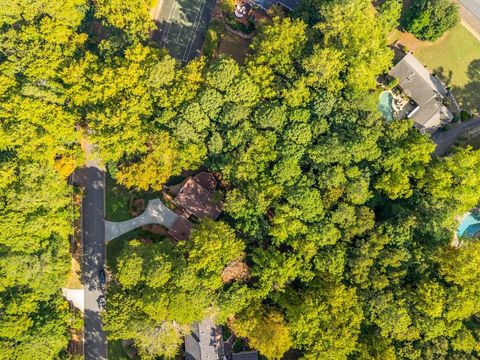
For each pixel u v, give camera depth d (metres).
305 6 91.50
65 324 88.50
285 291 83.25
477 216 94.94
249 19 99.81
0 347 80.06
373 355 78.69
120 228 98.75
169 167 88.00
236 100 85.19
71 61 89.31
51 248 87.00
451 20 92.75
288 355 90.19
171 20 103.50
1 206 82.88
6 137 84.81
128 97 86.81
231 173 86.25
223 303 80.62
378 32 87.25
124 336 81.00
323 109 83.75
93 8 99.50
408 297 79.38
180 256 84.19
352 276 80.94
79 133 92.50
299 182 83.06
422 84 94.50
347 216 81.00
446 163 83.69
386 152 84.12
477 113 98.94
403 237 81.38
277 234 81.56
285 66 86.31
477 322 85.19
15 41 90.31
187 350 90.56
